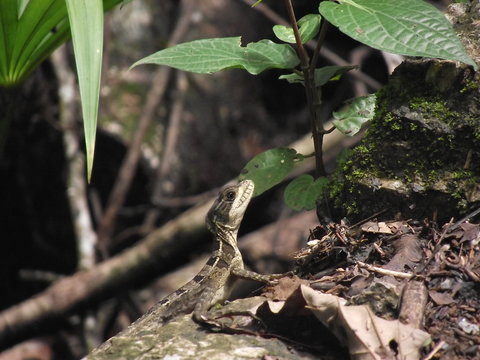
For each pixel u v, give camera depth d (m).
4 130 7.39
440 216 5.60
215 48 6.09
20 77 7.05
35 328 11.69
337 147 12.99
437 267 5.14
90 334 12.14
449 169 5.55
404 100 5.76
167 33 15.36
